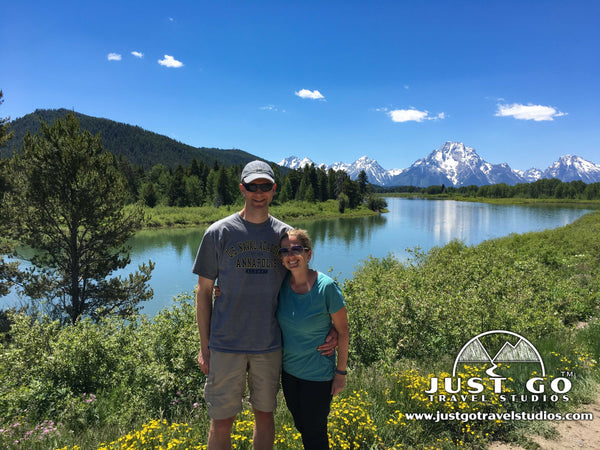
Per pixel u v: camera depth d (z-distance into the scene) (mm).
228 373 2383
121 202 12695
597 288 9562
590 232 22422
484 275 10078
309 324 2375
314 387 2410
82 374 4785
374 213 93188
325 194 116188
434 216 76250
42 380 4613
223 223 2426
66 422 3846
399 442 3090
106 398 4422
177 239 40969
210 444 2457
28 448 3287
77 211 11469
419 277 10172
